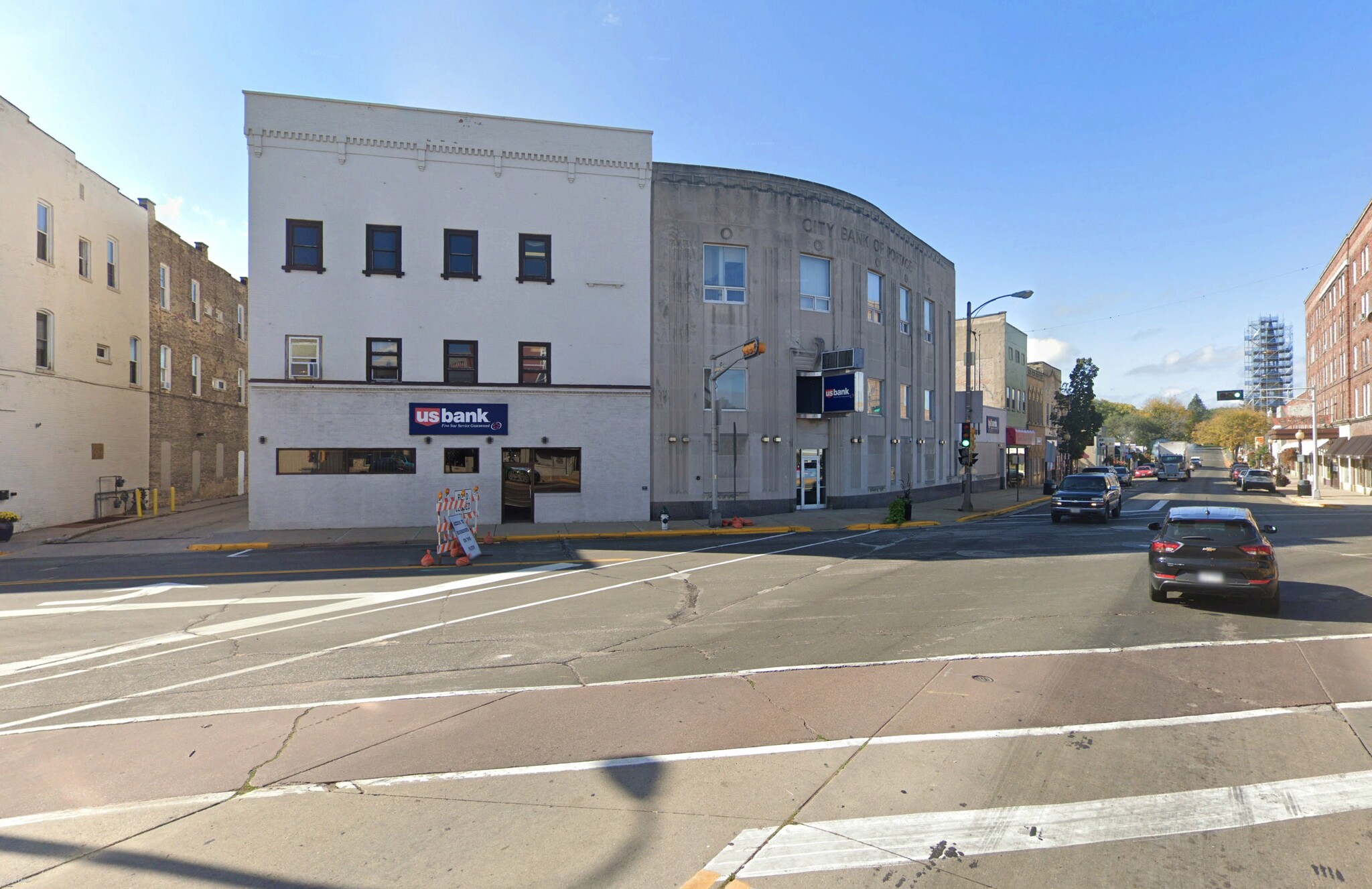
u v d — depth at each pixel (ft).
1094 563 49.16
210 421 108.37
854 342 95.35
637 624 32.83
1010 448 163.94
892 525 76.54
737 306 84.07
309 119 70.90
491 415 74.23
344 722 20.74
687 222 82.07
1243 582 33.01
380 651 28.53
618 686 23.77
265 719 21.07
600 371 77.87
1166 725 19.97
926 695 22.44
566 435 76.48
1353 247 138.21
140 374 89.45
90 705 22.47
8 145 66.90
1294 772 17.02
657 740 19.17
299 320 70.54
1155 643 28.58
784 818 14.97
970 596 38.32
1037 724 20.04
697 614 34.78
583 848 13.84
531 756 18.22
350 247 71.77
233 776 17.19
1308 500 119.96
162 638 30.73
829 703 21.81
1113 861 13.34
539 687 23.77
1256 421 337.52
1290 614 33.47
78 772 17.44
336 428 71.00
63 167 74.64
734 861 13.34
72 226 76.23
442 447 73.41
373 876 12.93
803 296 90.48
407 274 73.05
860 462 96.89
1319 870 13.00
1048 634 29.94
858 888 12.48
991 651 27.58
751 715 20.89
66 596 40.19
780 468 86.69
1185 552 34.37
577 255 77.51
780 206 87.10
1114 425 475.31
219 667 26.45
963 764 17.47
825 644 28.76
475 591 41.55
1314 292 175.52
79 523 75.41
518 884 12.62
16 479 68.13
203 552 58.70
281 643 29.86
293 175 70.54
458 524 53.47
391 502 72.02
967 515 89.35
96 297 80.18
